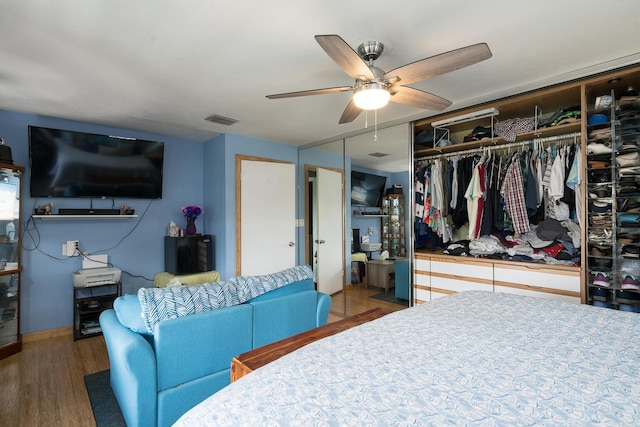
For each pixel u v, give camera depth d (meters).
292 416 0.79
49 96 2.77
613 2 1.58
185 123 3.61
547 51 2.07
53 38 1.87
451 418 0.78
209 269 4.10
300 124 3.65
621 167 2.28
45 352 2.91
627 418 0.77
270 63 2.19
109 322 1.91
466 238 3.59
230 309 1.91
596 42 1.97
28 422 1.88
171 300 1.74
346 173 4.13
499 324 1.42
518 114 3.09
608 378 0.96
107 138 3.58
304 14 1.67
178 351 1.71
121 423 1.87
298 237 4.76
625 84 2.36
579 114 2.51
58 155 3.29
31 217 3.21
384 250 3.73
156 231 4.09
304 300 2.31
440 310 1.63
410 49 2.02
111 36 1.86
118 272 3.43
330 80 2.47
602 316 1.52
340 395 0.87
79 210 3.42
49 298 3.33
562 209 2.66
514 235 3.03
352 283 4.09
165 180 4.18
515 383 0.93
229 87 2.59
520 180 2.84
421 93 1.99
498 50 2.05
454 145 3.27
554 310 1.62
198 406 0.89
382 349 1.17
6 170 2.82
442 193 3.39
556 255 2.63
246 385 0.94
